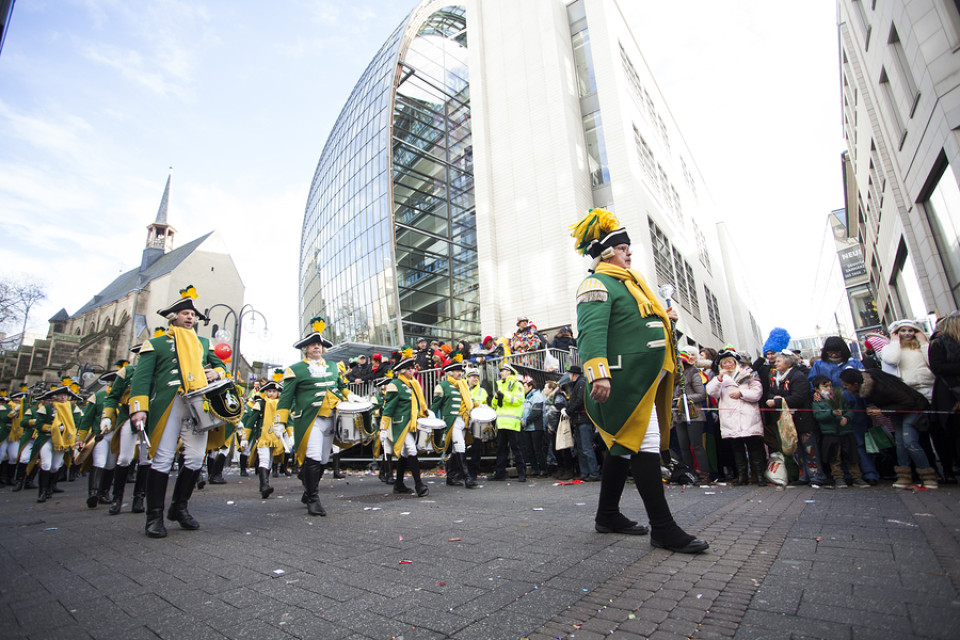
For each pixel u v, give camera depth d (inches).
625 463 146.1
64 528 202.2
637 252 733.3
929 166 452.4
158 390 181.5
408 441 274.7
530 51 851.4
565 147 767.1
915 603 82.9
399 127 1306.6
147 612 97.1
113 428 249.8
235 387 189.0
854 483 248.7
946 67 385.7
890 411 230.7
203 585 113.7
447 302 1264.8
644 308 132.3
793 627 77.5
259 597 104.0
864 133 721.0
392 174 1227.2
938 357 221.9
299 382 227.8
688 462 303.1
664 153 1074.1
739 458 275.0
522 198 796.0
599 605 91.5
